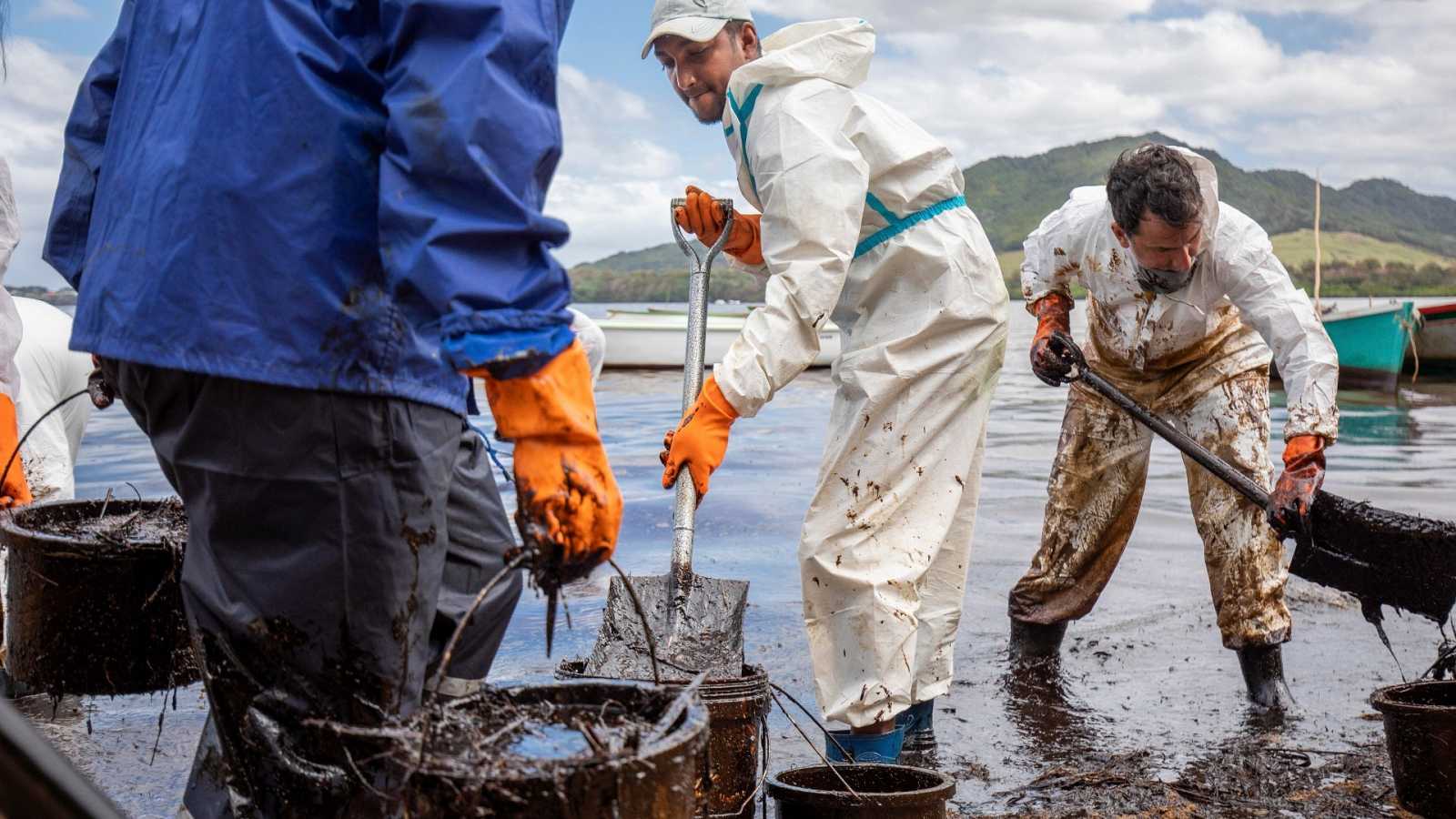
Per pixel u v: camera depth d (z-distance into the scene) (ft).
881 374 10.62
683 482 9.99
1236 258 12.09
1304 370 11.92
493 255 5.34
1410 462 31.78
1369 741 11.69
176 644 8.12
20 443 9.23
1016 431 40.68
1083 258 13.17
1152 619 16.40
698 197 11.68
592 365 18.95
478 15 5.40
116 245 6.03
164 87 6.16
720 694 8.54
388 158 5.40
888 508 10.57
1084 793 10.34
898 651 10.39
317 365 5.68
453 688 7.13
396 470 5.90
